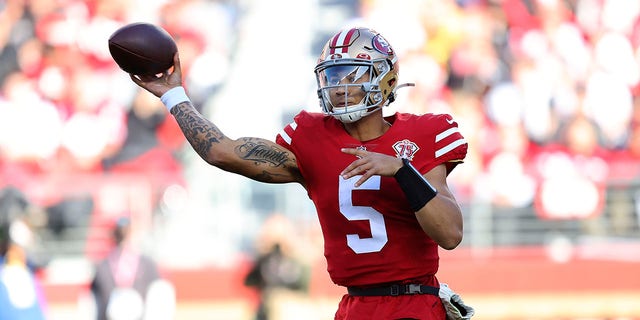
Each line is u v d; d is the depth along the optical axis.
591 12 39.19
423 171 12.37
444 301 12.74
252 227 31.91
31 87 37.41
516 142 35.75
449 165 12.64
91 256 31.52
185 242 31.78
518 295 31.34
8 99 37.19
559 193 33.59
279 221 30.33
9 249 20.59
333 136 12.71
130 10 39.25
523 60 37.94
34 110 36.75
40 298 20.98
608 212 32.88
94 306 25.78
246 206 32.00
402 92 37.19
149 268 26.09
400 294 12.51
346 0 39.84
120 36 13.12
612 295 31.39
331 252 12.74
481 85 37.25
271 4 39.81
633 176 32.94
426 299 12.56
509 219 32.16
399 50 38.12
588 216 32.75
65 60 38.03
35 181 31.91
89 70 37.66
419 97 37.12
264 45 39.09
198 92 37.69
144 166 34.97
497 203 33.69
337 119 12.77
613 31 38.84
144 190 32.00
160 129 35.69
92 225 31.72
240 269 31.12
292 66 38.66
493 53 37.97
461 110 36.59
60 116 36.56
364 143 12.56
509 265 31.48
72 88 37.22
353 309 12.65
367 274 12.50
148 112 35.88
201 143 12.76
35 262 21.89
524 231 32.16
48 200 31.73
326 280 31.08
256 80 38.25
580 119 36.59
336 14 39.81
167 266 31.31
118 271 25.78
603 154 36.00
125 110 36.22
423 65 37.62
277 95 38.09
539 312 31.33
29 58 38.19
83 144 35.75
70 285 30.72
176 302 30.94
